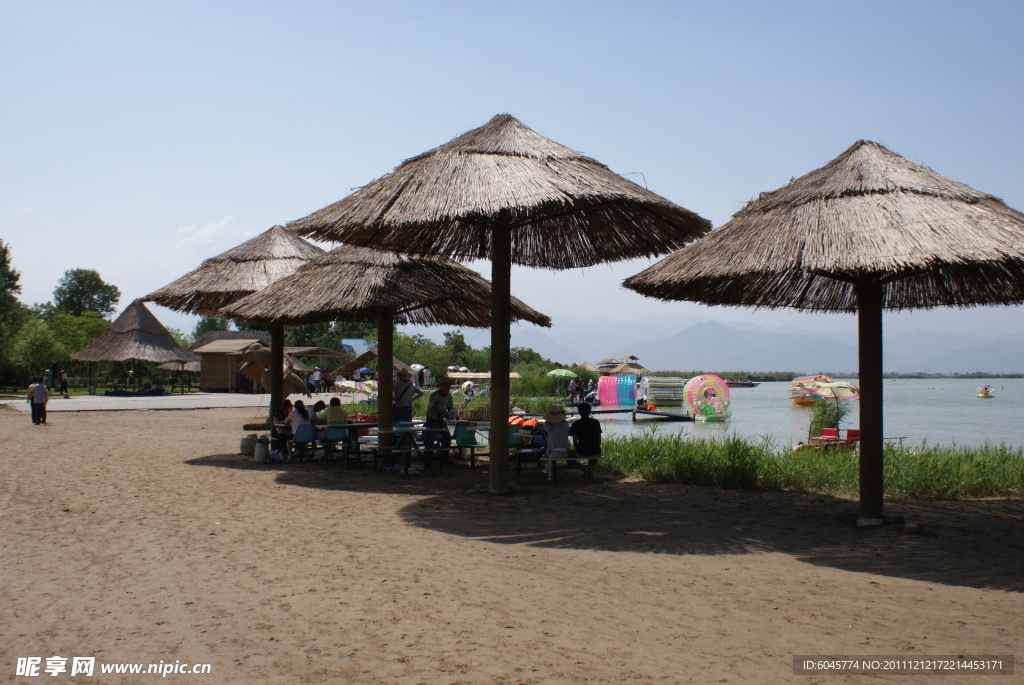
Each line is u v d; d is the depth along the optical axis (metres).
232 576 5.81
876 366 8.33
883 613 5.13
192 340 84.00
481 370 56.78
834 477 11.26
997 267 9.04
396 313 13.56
